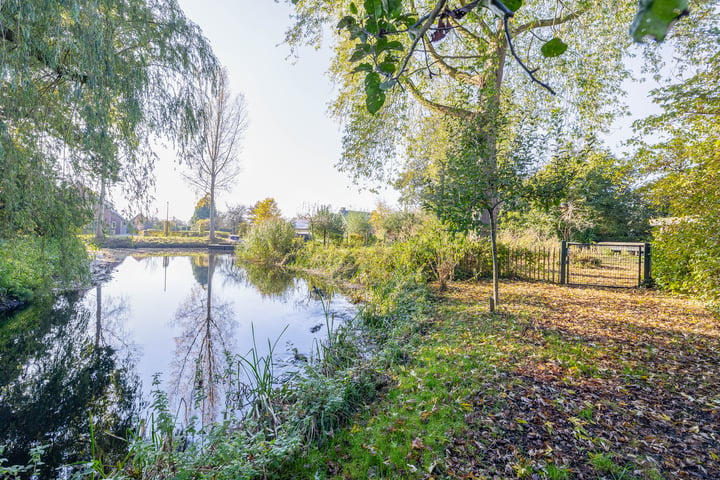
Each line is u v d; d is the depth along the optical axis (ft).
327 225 71.36
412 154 44.34
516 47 32.63
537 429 9.63
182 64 18.03
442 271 32.17
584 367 13.37
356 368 14.51
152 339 22.91
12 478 10.13
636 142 24.38
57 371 17.89
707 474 7.91
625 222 61.82
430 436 9.55
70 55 13.87
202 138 19.88
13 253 20.45
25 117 14.29
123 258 73.82
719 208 20.51
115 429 12.80
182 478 7.98
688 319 19.89
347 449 9.61
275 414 11.60
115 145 17.35
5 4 11.37
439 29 2.89
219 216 149.48
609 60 34.32
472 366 13.85
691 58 24.52
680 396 11.24
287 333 23.75
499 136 21.66
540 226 60.80
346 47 36.47
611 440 9.12
